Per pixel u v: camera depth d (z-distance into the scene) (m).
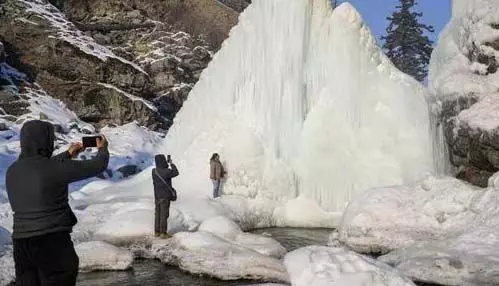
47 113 24.64
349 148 14.17
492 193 9.45
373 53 14.76
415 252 8.33
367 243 9.73
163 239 9.48
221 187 13.97
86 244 8.72
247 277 7.80
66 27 29.66
